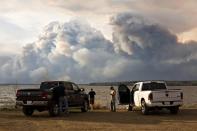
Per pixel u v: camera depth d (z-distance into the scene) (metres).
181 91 22.50
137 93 24.00
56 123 17.91
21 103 21.48
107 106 31.28
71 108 24.84
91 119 19.80
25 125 17.14
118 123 17.92
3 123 17.75
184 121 18.67
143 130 15.59
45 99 21.02
